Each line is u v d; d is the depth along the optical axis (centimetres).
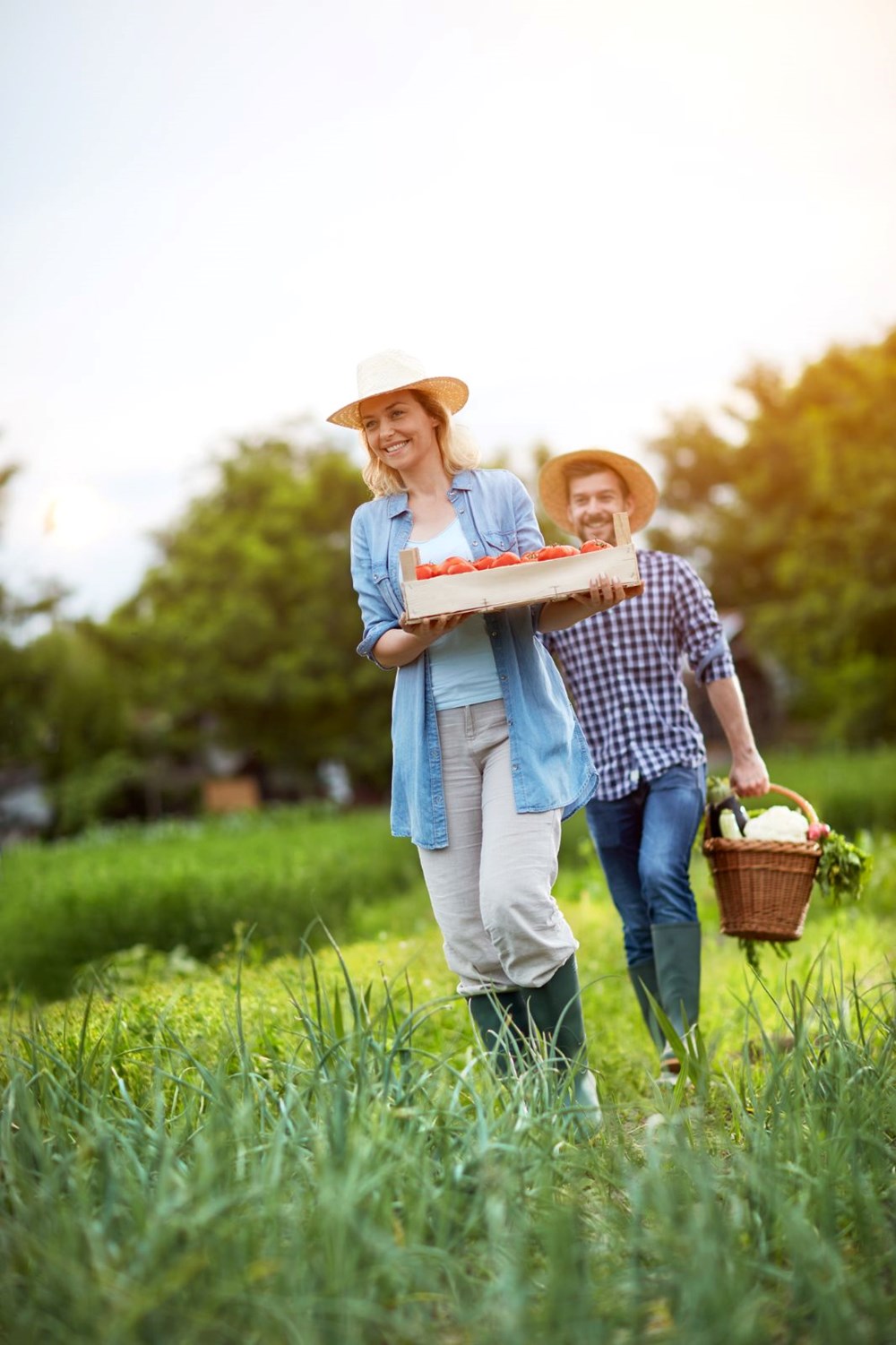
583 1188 323
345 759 4153
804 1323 264
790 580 3725
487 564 428
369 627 454
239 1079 374
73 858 1474
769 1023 547
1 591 3991
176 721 4250
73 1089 362
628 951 563
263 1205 287
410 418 454
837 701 3834
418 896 1195
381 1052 361
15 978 857
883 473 3512
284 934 944
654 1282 274
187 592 4259
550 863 432
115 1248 268
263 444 4453
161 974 794
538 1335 246
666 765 543
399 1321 257
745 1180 312
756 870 527
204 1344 246
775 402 4928
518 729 432
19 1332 250
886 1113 354
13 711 3969
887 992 484
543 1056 401
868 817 1455
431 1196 294
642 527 594
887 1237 297
